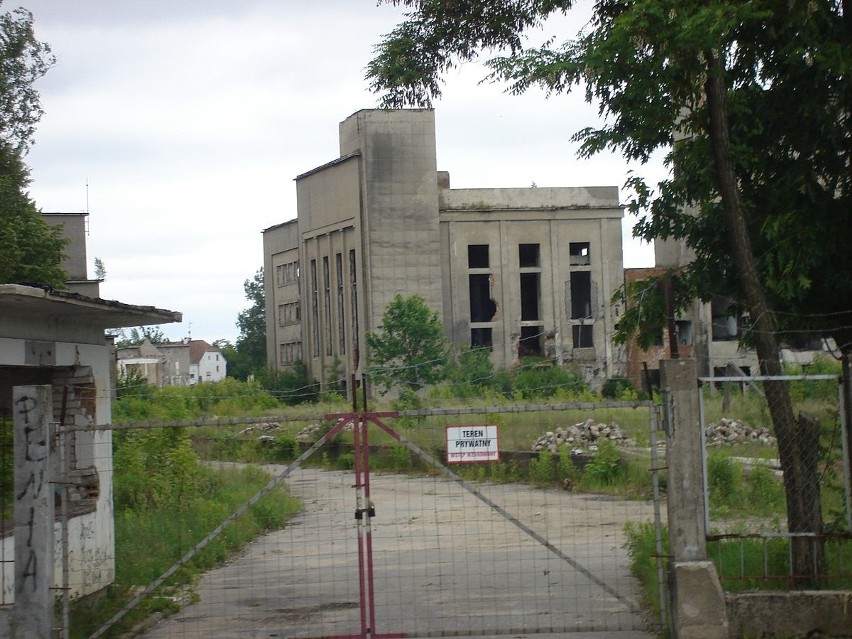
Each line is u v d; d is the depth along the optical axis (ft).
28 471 29.63
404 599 39.32
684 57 35.27
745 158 37.32
